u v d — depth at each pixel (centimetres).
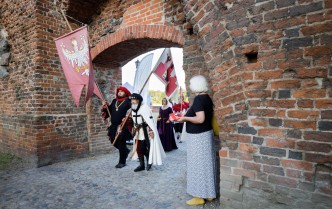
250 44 222
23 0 520
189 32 341
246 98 229
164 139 654
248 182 235
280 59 208
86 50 400
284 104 209
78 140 566
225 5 234
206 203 305
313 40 191
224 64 243
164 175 431
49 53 516
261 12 214
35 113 496
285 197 212
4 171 464
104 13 525
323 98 190
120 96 500
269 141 219
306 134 199
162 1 413
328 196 192
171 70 473
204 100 284
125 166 495
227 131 248
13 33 556
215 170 298
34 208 301
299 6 196
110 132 496
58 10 533
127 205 307
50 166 499
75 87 425
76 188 370
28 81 512
